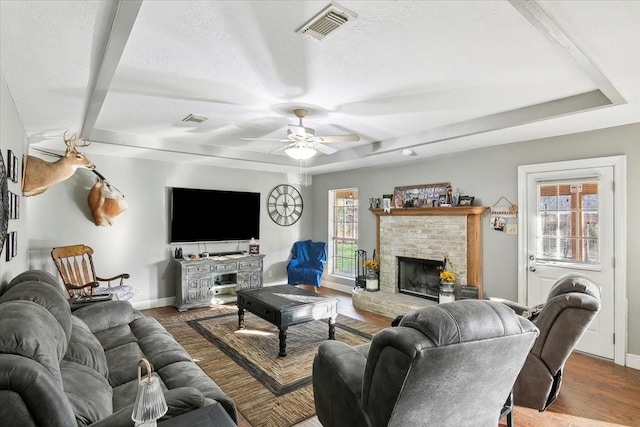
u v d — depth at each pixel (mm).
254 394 2742
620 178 3348
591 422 2422
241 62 2297
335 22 1839
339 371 1934
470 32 1945
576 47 1954
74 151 3664
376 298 5066
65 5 1547
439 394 1554
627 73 2242
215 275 5555
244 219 6223
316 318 3668
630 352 3293
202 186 5828
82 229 4785
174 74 2469
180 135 4270
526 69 2406
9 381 1082
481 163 4426
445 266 4727
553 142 3799
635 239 3275
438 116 3484
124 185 5094
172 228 5445
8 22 1675
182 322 4555
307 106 3162
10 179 2570
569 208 3701
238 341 3838
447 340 1438
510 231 4145
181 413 1471
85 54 2027
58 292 2158
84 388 1624
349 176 6391
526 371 2520
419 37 1997
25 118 3156
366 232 6043
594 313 2279
